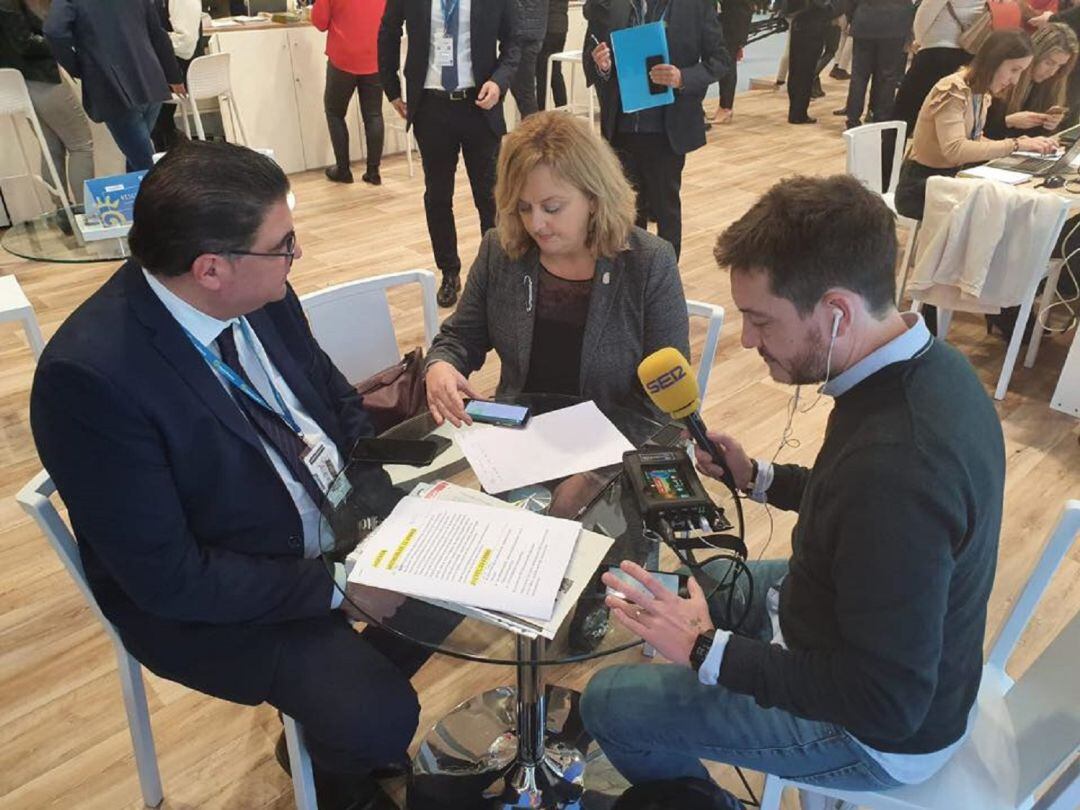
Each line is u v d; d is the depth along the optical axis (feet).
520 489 4.47
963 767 3.91
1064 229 9.84
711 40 10.80
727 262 3.15
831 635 3.27
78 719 5.94
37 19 13.62
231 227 3.65
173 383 3.93
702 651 3.37
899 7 18.84
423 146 11.49
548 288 5.75
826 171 18.43
